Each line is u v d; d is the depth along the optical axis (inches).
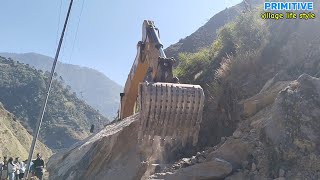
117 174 370.9
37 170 585.9
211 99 451.5
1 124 2298.2
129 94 426.6
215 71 512.4
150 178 286.0
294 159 256.4
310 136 257.3
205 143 416.2
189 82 574.2
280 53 426.9
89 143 420.2
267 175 262.4
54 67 377.4
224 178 274.8
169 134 308.7
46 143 4677.7
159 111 303.6
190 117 308.3
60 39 381.1
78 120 5418.3
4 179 649.6
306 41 415.2
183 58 645.9
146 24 393.7
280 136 268.2
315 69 373.7
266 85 386.6
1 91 4881.9
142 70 396.2
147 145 316.2
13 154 2210.9
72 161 415.2
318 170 245.4
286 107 274.4
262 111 331.0
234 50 520.1
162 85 307.4
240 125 340.5
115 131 399.9
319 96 273.4
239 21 523.8
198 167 280.8
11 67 5413.4
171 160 373.1
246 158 288.2
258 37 474.3
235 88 422.6
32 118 4790.8
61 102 5383.9
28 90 5064.0
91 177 387.5
